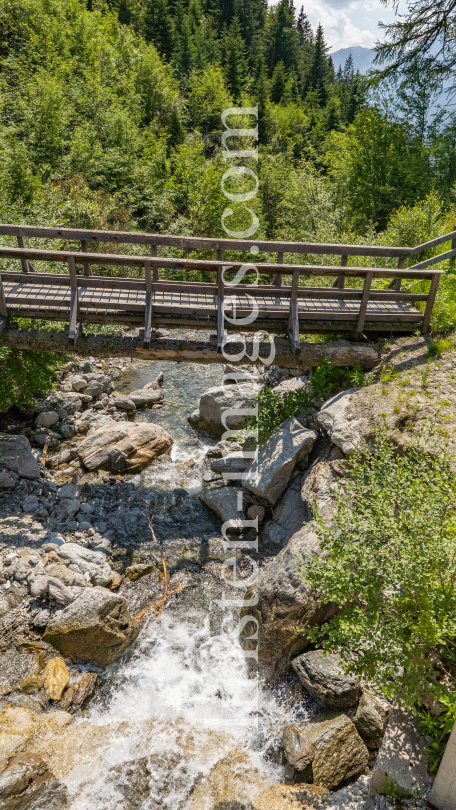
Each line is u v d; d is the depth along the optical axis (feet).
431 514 16.52
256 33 241.55
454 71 54.80
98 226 59.00
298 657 19.29
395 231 42.80
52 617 21.44
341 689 17.67
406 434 23.72
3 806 15.34
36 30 97.19
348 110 199.62
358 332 29.19
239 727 18.51
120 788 16.34
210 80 147.54
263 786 16.40
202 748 17.72
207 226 77.97
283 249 27.37
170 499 29.89
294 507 26.89
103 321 27.35
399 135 65.26
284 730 17.70
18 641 20.67
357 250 28.12
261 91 176.35
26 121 67.51
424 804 14.46
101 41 106.52
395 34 53.72
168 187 84.02
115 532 27.07
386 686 14.76
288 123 165.68
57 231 25.95
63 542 25.27
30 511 27.17
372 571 15.94
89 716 18.69
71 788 16.24
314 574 17.02
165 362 48.75
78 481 30.14
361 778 16.24
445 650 15.79
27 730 17.53
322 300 30.60
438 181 64.54
